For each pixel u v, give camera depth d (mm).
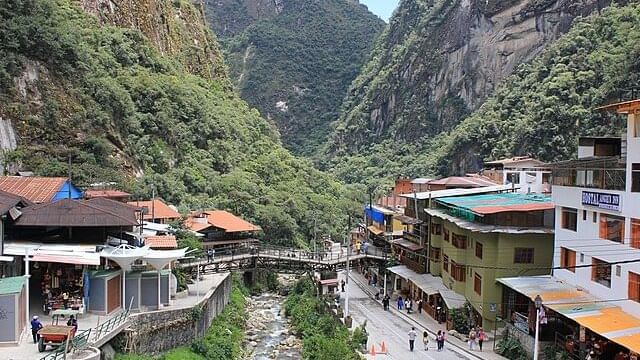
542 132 111188
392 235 72375
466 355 40844
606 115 100625
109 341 30578
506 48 172375
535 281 41250
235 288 65125
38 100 67438
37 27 70188
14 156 61000
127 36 104250
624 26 118062
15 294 27562
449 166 141625
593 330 31484
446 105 186125
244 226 74938
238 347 46188
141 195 70312
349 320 48938
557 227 42188
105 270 35562
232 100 144375
